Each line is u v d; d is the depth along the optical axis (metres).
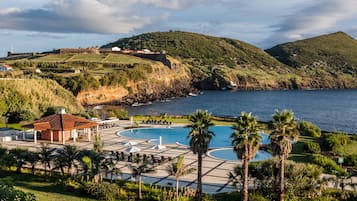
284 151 26.95
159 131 61.28
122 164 38.91
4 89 80.19
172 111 123.94
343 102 169.25
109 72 160.12
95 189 28.67
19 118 67.56
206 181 33.38
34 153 34.81
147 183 32.28
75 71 155.62
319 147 44.56
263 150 46.22
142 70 171.62
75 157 32.94
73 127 51.59
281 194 27.11
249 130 26.58
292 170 29.52
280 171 27.14
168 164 38.94
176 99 164.62
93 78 145.38
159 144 48.97
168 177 34.41
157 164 38.91
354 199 28.25
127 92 159.25
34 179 33.34
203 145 27.92
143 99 155.75
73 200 27.12
